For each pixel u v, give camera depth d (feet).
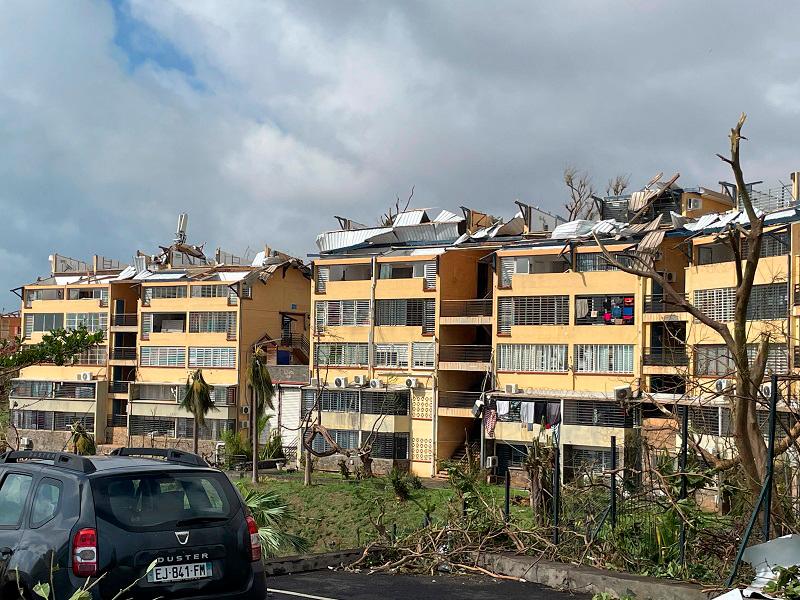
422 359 162.50
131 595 23.31
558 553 35.17
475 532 37.65
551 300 148.56
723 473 34.47
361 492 127.13
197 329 197.06
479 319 156.46
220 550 24.72
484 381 153.89
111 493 23.95
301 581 33.91
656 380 127.44
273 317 198.08
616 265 35.42
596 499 37.91
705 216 135.44
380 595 31.37
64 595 22.86
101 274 221.46
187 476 25.23
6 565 24.32
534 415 143.54
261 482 145.38
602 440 136.77
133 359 205.26
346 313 171.22
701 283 127.13
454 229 170.50
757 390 33.58
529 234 161.79
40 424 211.61
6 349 72.84
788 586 24.16
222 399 190.39
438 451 158.81
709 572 31.12
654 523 33.96
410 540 38.40
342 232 178.60
